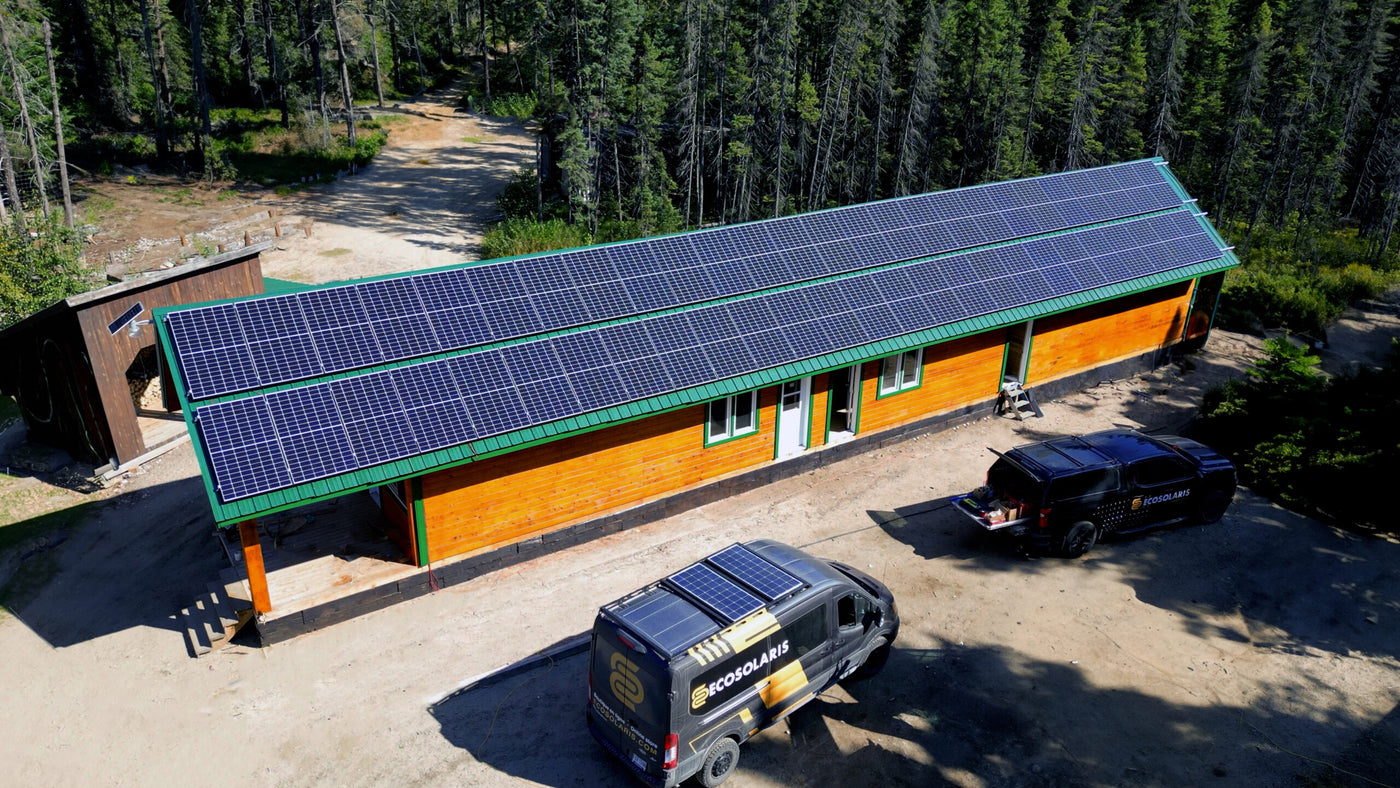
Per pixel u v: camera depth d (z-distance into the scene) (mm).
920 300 20188
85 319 19766
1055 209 24141
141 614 15828
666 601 11617
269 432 13836
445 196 49094
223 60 66812
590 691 11484
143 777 12070
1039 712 12875
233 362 14555
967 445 21000
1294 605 15258
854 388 19875
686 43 42531
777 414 18875
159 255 38750
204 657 14359
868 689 13336
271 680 13742
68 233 30328
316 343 15250
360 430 14336
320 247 40438
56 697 13711
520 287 17375
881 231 21578
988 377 22047
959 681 13484
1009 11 46188
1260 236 47188
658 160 44312
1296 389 20531
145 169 51625
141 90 59469
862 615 12844
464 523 15703
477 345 16125
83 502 20234
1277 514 18016
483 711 13008
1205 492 17297
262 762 12188
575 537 17000
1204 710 12930
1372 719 12758
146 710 13281
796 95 44688
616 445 16906
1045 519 15781
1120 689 13328
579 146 42000
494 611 15211
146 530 18875
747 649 11047
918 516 18031
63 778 12141
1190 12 51438
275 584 15086
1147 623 14797
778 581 12117
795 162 45500
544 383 15953
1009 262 21984
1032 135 47094
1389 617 14953
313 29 61812
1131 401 23312
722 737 11109
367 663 14031
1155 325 24922
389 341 15680
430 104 70875
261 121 60312
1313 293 31016
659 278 18562
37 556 18031
